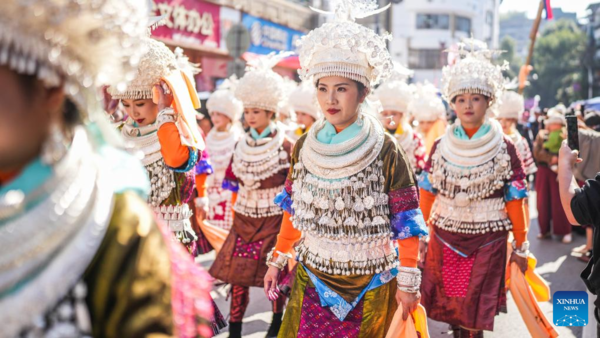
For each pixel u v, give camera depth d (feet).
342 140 9.25
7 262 3.18
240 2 48.93
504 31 409.28
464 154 13.15
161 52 10.36
